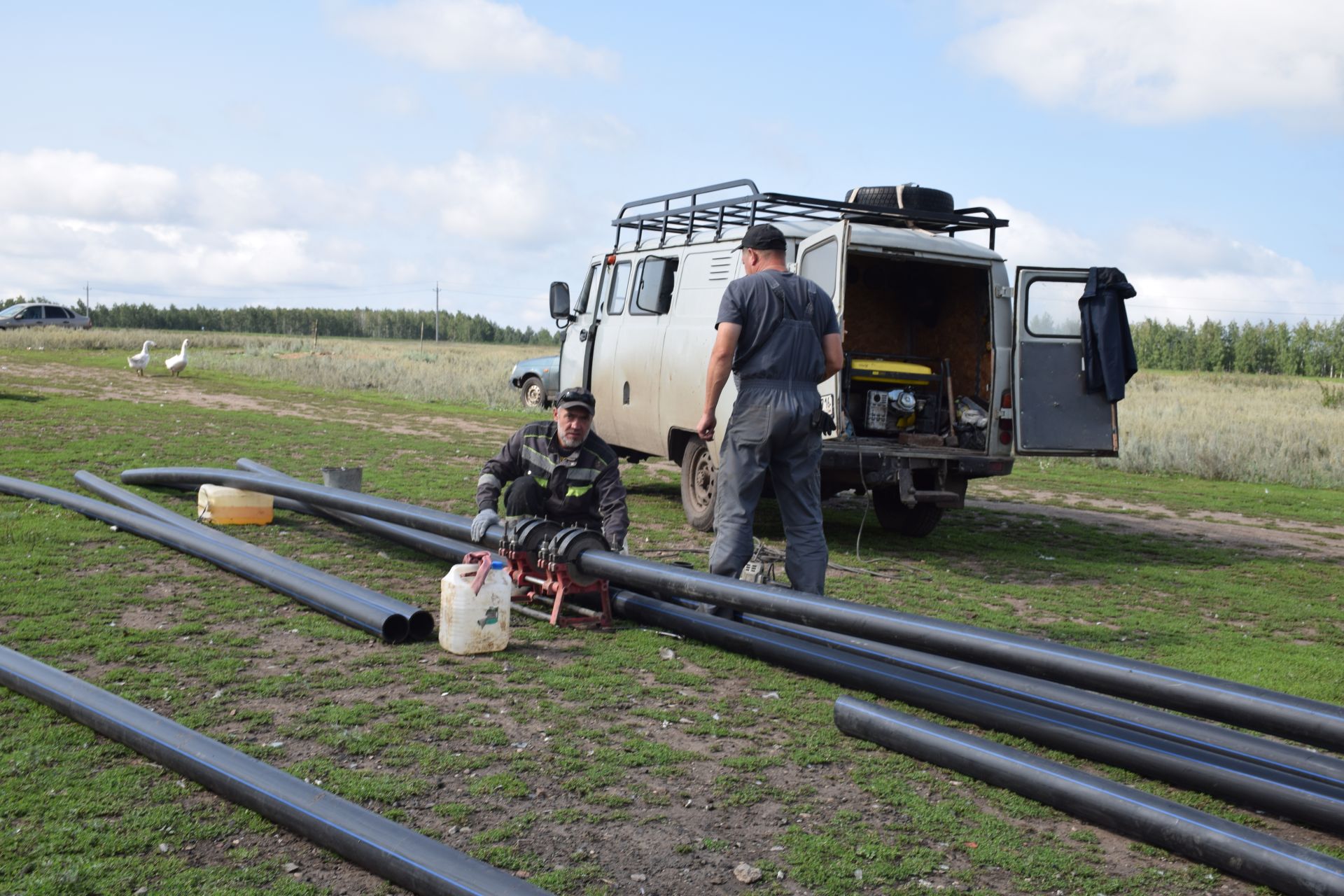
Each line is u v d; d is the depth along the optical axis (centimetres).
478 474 1155
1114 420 891
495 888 251
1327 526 1209
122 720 346
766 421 550
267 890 261
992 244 927
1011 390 873
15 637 460
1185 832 310
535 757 360
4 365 2733
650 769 358
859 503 1255
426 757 352
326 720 382
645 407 972
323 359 3766
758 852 301
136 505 755
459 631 478
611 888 273
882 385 933
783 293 556
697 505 901
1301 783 342
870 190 957
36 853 273
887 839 315
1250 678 518
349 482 805
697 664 495
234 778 308
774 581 615
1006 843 317
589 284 1123
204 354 4050
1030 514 1172
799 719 423
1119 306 875
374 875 272
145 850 280
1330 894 275
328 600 523
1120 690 348
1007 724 406
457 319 14350
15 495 838
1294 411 3106
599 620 553
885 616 418
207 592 568
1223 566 887
